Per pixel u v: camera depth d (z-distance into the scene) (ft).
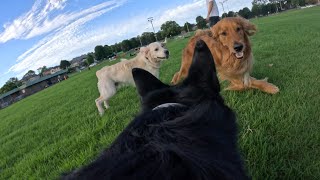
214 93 1.16
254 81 3.86
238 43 3.68
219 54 3.92
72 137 4.59
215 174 0.93
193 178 0.88
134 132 0.97
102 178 0.86
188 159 0.90
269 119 2.95
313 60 5.05
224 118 1.17
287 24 15.92
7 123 10.82
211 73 1.16
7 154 5.59
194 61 1.18
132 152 0.91
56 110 8.85
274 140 2.61
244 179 1.15
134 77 1.29
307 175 2.09
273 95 3.64
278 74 4.50
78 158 3.46
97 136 4.17
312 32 9.20
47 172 3.61
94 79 15.42
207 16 5.76
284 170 2.19
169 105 1.09
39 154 4.45
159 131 0.94
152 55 5.74
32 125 7.69
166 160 0.87
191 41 4.37
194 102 1.12
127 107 5.16
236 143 1.22
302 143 2.46
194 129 0.99
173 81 4.76
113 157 0.91
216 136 1.04
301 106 3.08
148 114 1.05
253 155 2.43
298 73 4.36
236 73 3.88
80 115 6.29
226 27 3.81
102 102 5.61
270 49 7.07
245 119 3.08
